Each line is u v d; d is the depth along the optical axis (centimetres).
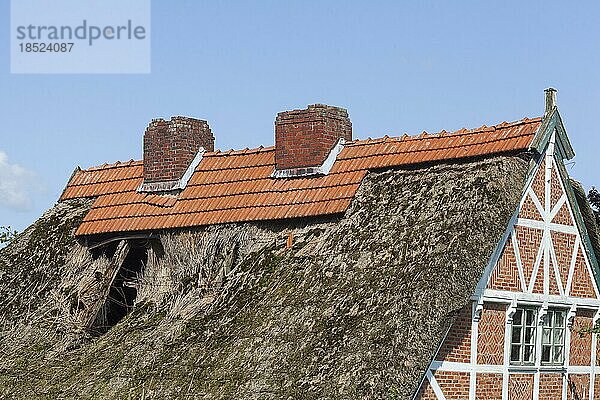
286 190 3153
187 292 3109
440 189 2811
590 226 3181
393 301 2547
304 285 2794
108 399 2758
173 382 2708
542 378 2938
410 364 2434
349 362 2458
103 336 3141
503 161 2834
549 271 2970
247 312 2825
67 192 3675
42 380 2977
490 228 2669
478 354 2753
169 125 3422
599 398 3133
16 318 3303
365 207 2938
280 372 2547
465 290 2566
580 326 3086
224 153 3422
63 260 3400
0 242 3641
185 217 3250
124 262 3381
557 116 2956
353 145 3184
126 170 3591
